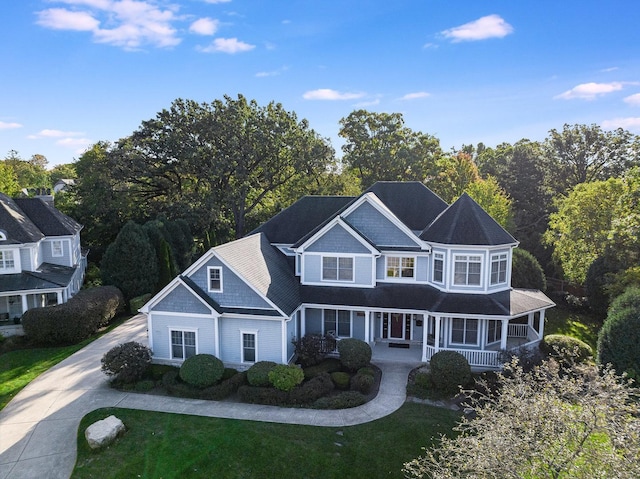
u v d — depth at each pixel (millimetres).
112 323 30891
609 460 8219
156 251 37344
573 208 36219
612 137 54812
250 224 55969
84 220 47000
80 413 18328
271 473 14500
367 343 23406
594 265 33750
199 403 19219
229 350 22500
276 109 53281
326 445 15945
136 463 14914
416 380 20328
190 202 48875
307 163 53219
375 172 59375
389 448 15773
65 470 14586
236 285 22094
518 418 9578
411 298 24031
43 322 25609
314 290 25250
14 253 29266
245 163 49906
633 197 28375
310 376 21250
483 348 23953
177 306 22406
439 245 23781
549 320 33375
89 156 47562
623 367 20031
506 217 45562
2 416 18078
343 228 24766
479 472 8875
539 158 58719
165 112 49938
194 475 14383
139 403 19203
